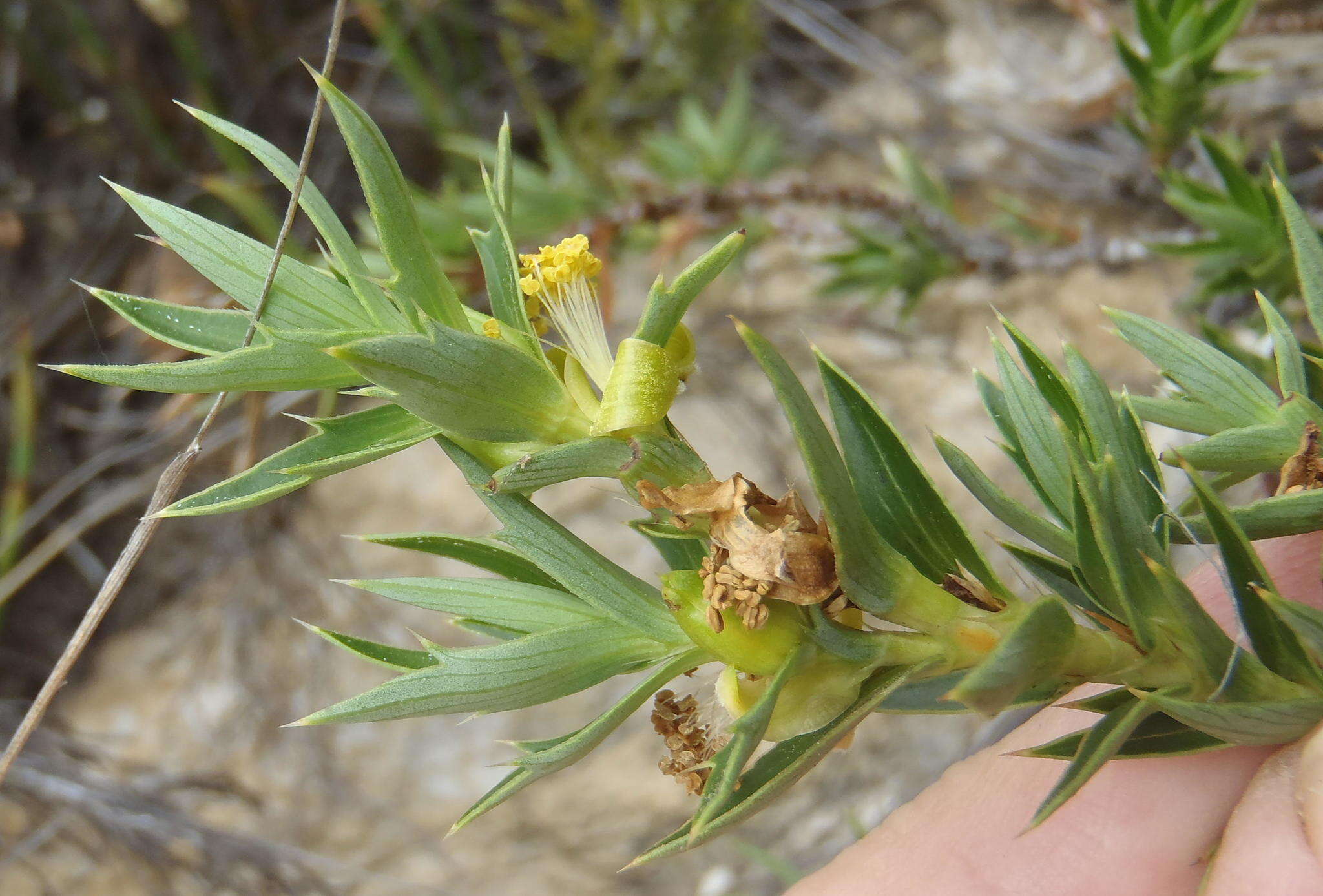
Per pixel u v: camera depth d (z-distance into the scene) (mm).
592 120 355
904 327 278
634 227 255
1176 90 162
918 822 157
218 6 406
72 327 402
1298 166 275
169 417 193
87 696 379
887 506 98
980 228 261
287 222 91
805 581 88
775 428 333
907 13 377
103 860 334
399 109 400
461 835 329
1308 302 105
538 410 90
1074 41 341
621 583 93
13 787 322
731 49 361
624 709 89
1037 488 107
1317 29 229
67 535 326
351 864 331
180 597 388
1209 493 92
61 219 413
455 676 87
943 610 90
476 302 213
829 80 383
